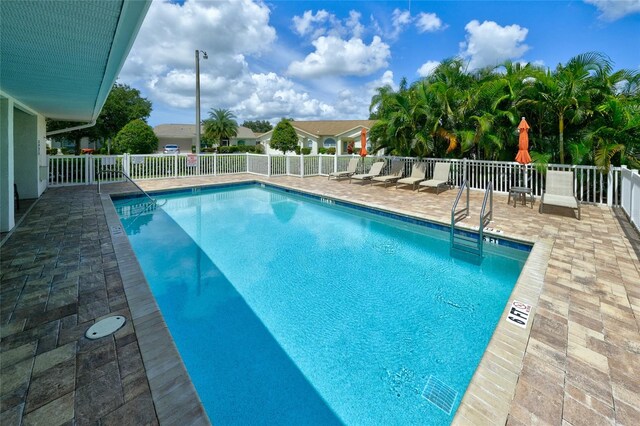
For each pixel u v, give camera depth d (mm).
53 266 4035
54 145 34062
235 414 2357
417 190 10273
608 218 6398
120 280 3658
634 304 3059
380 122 12031
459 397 2482
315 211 8938
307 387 2605
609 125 8047
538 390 2033
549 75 8602
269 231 7043
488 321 3539
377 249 5871
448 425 2229
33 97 6605
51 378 2154
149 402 1976
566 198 6695
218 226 7430
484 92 9430
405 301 3992
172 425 1823
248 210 9078
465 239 6000
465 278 4645
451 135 10070
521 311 2947
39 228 5723
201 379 2689
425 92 10578
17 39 3570
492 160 10086
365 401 2459
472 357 2955
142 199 10211
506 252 5359
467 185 6633
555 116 8742
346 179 13125
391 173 11484
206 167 14344
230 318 3619
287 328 3430
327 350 3066
